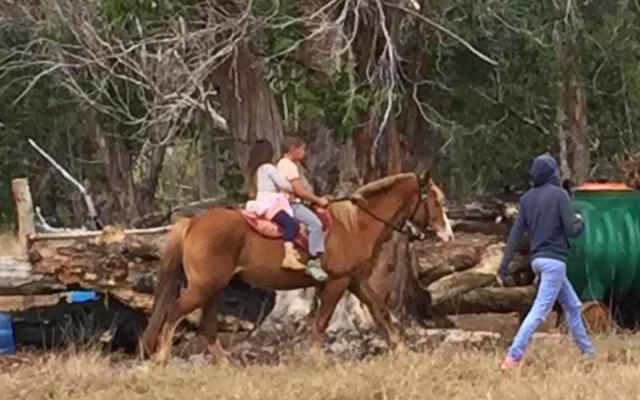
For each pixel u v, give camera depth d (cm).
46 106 2725
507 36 2003
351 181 1546
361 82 1500
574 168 2214
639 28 2230
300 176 1434
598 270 1540
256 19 1463
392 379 1106
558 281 1194
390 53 1431
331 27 1390
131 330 1630
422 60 1655
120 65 1905
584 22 2145
